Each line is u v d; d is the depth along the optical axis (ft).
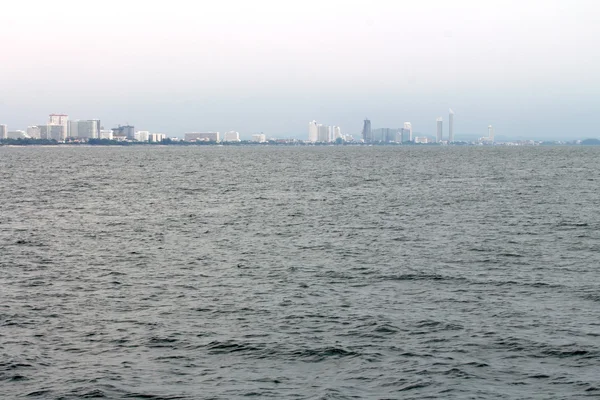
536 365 99.96
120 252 190.60
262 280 154.51
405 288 146.51
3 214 276.41
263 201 330.34
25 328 117.70
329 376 96.63
